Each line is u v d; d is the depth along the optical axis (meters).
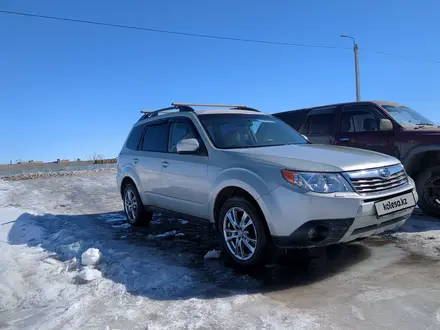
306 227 3.55
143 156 6.05
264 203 3.75
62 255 4.84
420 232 5.15
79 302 3.36
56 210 8.66
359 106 7.11
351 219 3.55
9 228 6.38
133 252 4.81
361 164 3.84
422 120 6.94
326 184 3.58
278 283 3.65
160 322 2.93
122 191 6.89
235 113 5.43
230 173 4.18
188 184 4.90
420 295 3.20
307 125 7.94
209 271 4.04
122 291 3.59
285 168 3.74
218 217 4.52
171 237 5.64
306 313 2.98
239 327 2.79
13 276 3.94
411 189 4.15
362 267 3.97
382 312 2.94
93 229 6.34
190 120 5.17
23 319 3.12
